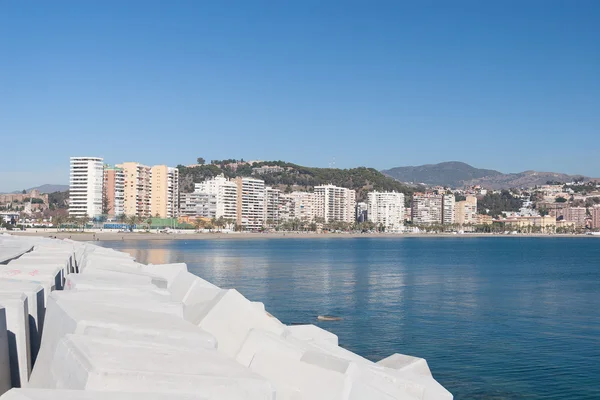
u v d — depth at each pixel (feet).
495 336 120.78
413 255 491.72
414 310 157.38
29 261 59.77
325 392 29.94
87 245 122.62
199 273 274.16
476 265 362.74
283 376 31.96
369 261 394.32
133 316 32.01
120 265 68.59
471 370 93.40
